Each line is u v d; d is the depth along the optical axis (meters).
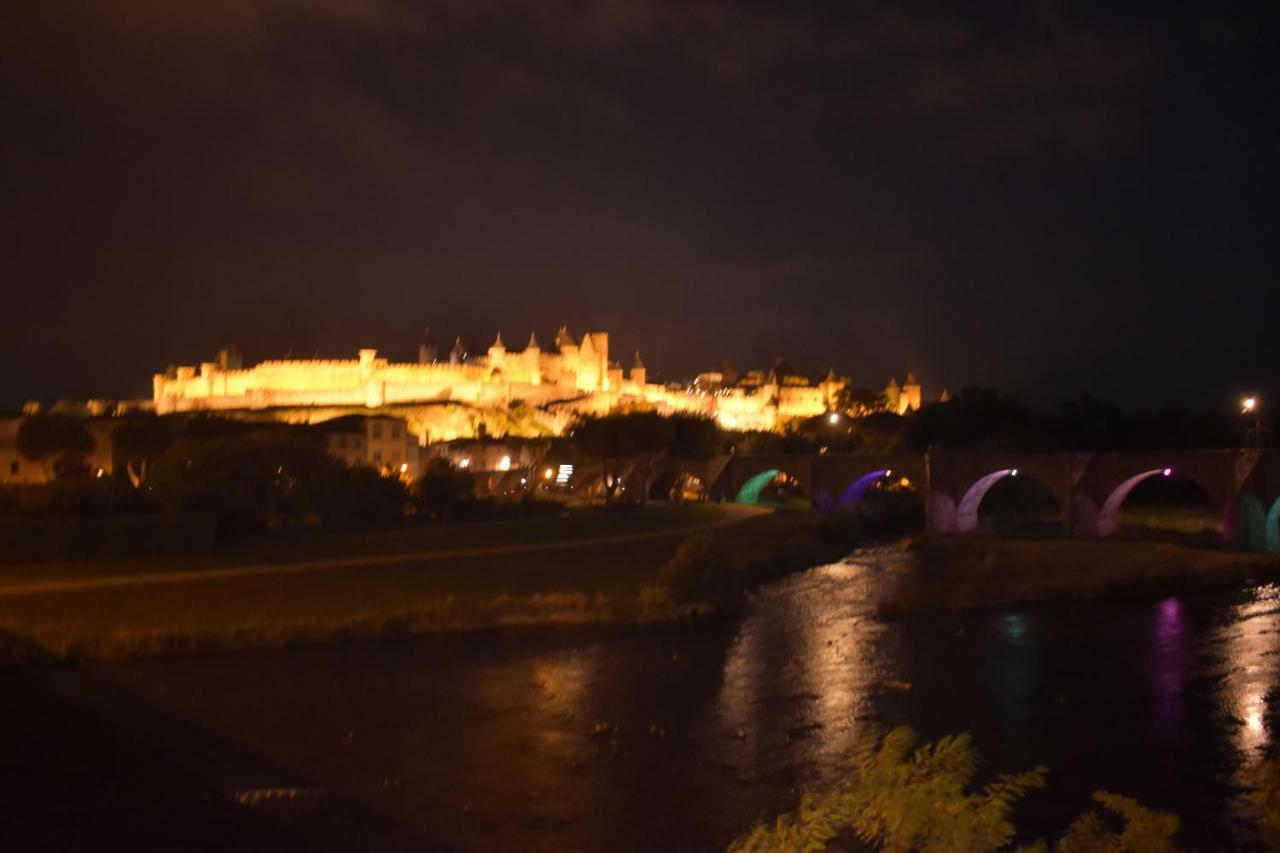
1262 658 45.94
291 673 43.34
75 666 43.94
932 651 47.94
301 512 85.31
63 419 129.00
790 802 29.03
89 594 54.94
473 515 99.56
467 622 52.62
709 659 46.28
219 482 79.44
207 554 71.19
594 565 69.44
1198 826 27.03
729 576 61.16
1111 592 63.88
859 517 110.94
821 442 186.88
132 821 28.03
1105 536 100.69
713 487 136.50
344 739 34.75
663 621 54.84
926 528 114.12
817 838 13.39
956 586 65.81
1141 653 47.19
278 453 86.75
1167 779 30.53
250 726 36.16
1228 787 29.84
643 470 131.88
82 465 121.38
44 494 73.75
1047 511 134.50
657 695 40.16
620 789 30.19
